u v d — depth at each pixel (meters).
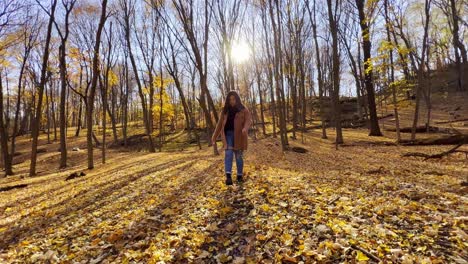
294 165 8.98
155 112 31.58
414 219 3.16
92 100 14.48
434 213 3.30
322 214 3.50
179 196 5.18
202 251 2.96
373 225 3.07
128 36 25.09
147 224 3.86
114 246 3.31
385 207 3.55
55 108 51.00
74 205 5.52
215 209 4.11
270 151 14.20
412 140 14.37
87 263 2.99
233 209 4.04
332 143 17.94
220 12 14.60
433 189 4.38
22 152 33.84
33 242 3.77
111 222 4.20
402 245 2.63
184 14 12.97
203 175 7.22
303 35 22.78
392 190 4.43
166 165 10.76
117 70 37.38
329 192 4.42
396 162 8.72
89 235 3.78
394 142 15.43
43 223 4.55
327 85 35.47
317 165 8.90
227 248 2.98
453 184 4.66
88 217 4.58
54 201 6.29
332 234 2.96
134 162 14.59
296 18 20.62
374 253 2.53
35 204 6.36
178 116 48.84
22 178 14.88
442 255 2.42
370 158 10.09
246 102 35.25
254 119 35.25
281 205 3.96
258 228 3.33
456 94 35.81
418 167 7.45
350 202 3.84
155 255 2.92
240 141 5.29
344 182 5.19
